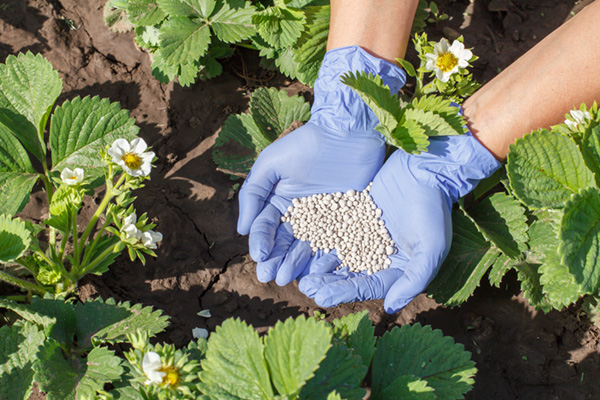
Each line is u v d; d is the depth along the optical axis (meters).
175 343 1.14
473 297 1.18
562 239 1.05
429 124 1.13
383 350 1.09
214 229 1.19
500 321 1.17
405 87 1.27
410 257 1.16
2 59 1.22
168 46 1.18
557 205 1.10
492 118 1.14
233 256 1.18
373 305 1.18
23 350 1.08
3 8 1.23
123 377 1.08
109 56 1.24
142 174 1.08
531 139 1.10
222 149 1.20
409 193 1.16
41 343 1.08
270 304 1.17
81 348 1.09
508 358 1.16
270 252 1.15
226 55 1.25
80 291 1.14
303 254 1.16
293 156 1.17
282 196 1.19
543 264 1.12
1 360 1.07
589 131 1.10
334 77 1.17
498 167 1.16
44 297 1.10
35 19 1.24
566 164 1.10
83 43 1.24
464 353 1.08
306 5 1.23
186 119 1.23
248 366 1.00
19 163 1.13
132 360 1.01
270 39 1.20
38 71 1.15
